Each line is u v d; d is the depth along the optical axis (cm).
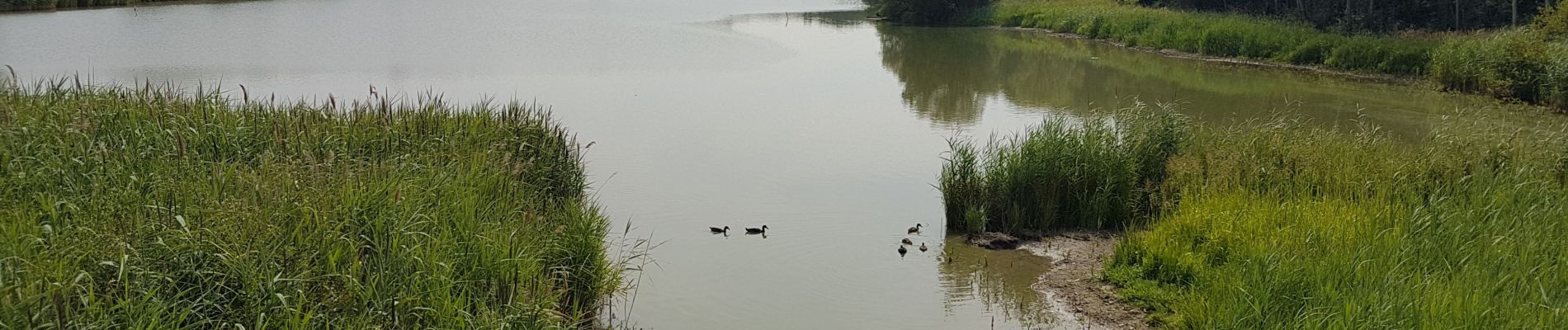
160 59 2755
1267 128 1360
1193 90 2452
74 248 611
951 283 948
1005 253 1041
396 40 3391
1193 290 830
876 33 4153
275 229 666
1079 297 902
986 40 3881
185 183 760
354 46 3161
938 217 1187
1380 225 918
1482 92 2331
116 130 948
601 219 940
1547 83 2144
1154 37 3519
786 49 3356
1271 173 1143
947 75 2728
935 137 1750
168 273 608
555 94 2219
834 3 6091
